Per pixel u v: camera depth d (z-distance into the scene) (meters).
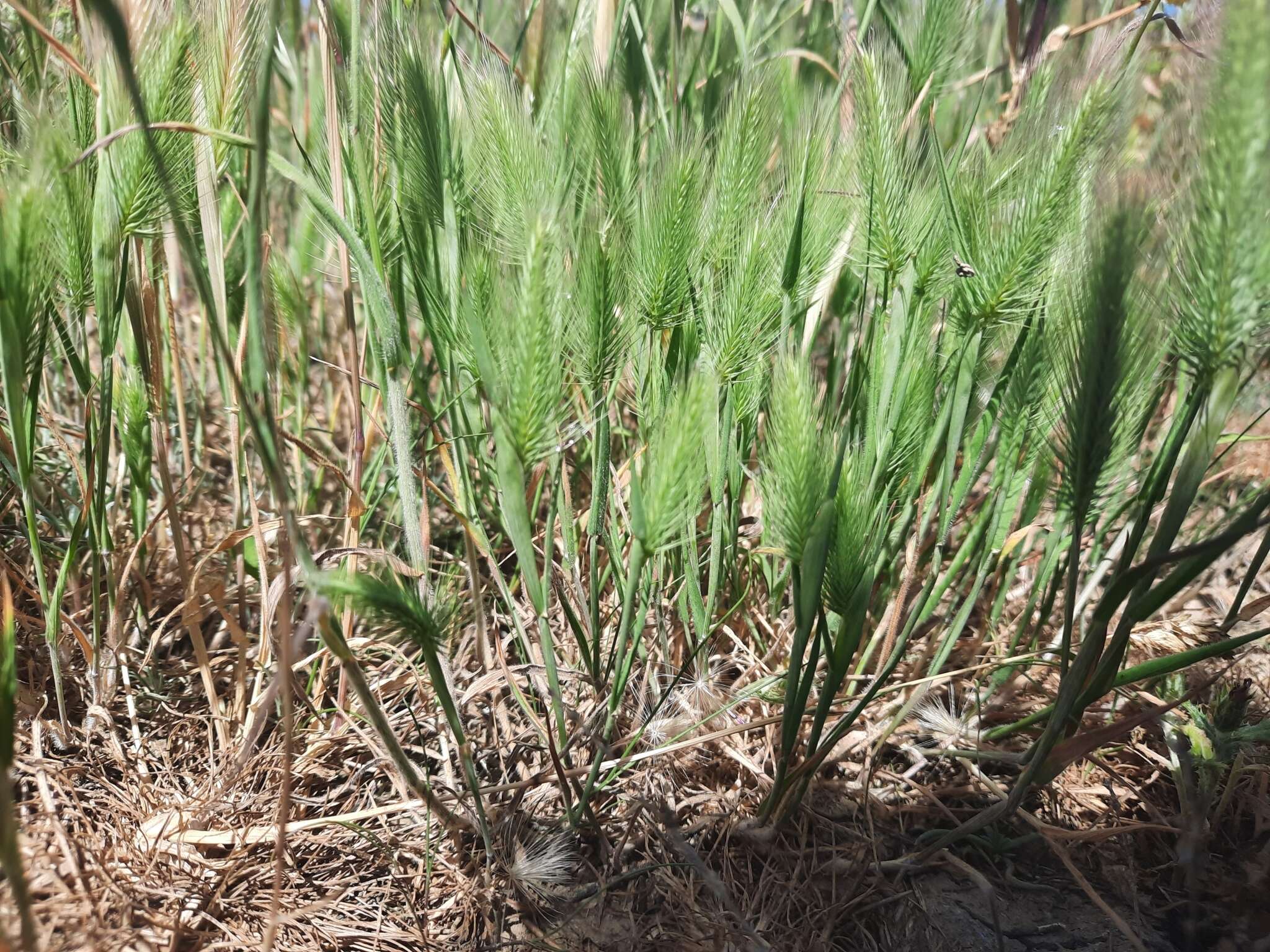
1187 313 0.25
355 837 0.34
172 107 0.30
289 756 0.26
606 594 0.42
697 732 0.36
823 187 0.33
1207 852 0.34
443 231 0.34
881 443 0.32
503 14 0.48
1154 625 0.40
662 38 0.50
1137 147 0.41
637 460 0.36
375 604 0.25
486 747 0.38
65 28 0.37
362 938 0.32
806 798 0.36
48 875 0.30
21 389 0.29
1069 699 0.28
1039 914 0.33
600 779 0.34
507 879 0.33
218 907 0.32
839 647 0.29
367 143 0.34
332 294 0.54
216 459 0.53
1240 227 0.23
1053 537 0.36
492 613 0.42
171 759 0.37
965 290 0.32
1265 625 0.44
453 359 0.35
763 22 0.50
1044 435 0.31
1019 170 0.31
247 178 0.37
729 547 0.38
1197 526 0.44
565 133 0.34
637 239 0.31
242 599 0.41
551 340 0.26
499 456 0.28
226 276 0.40
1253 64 0.23
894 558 0.37
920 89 0.38
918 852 0.34
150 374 0.36
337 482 0.48
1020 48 0.44
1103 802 0.36
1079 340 0.26
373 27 0.33
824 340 0.53
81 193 0.30
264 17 0.30
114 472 0.44
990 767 0.38
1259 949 0.30
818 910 0.33
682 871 0.34
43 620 0.38
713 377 0.28
